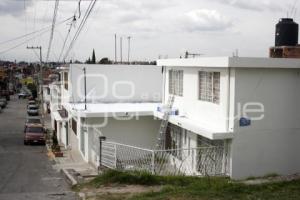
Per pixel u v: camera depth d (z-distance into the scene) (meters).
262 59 15.07
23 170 20.19
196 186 12.71
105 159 19.44
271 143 15.91
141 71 28.62
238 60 14.87
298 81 16.08
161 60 21.78
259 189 12.44
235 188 12.25
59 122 35.59
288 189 12.52
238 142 15.44
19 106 73.94
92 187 13.52
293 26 18.23
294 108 16.11
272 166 15.98
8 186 15.20
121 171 14.77
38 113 58.34
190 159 17.78
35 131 32.75
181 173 16.97
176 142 20.06
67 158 24.52
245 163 15.58
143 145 22.64
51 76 54.56
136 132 22.55
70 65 27.50
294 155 16.25
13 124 46.84
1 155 26.27
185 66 18.80
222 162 15.83
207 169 16.27
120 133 22.31
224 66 15.03
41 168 20.95
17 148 29.88
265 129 15.78
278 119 15.94
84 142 23.20
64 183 15.53
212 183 12.94
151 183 13.77
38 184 15.48
